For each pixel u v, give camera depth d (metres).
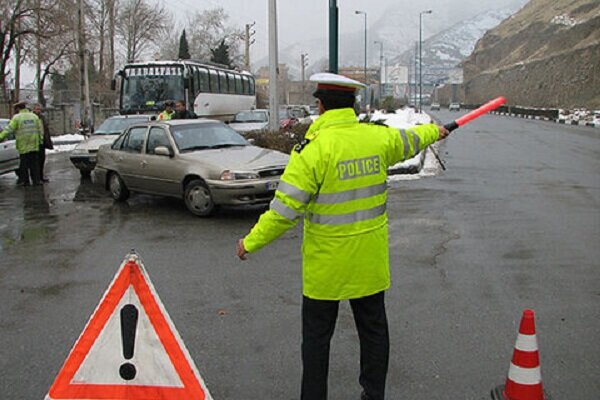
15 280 6.82
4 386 4.33
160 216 10.54
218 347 4.90
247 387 4.24
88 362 3.27
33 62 45.22
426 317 5.48
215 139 11.41
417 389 4.16
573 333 5.11
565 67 66.75
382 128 3.69
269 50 18.80
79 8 33.44
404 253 7.69
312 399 3.70
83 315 5.70
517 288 6.28
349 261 3.53
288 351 4.81
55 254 7.96
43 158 15.08
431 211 10.54
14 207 11.58
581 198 11.85
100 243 8.55
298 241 8.44
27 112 14.40
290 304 5.89
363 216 3.53
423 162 17.80
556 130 37.41
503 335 5.07
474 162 18.56
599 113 48.91
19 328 5.40
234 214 10.66
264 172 10.12
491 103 3.91
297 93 96.38
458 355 4.69
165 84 24.92
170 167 10.72
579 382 4.25
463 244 8.15
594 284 6.40
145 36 57.31
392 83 116.62
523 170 16.53
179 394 3.28
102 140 16.12
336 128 3.52
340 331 5.18
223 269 7.12
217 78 29.39
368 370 3.81
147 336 3.27
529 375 3.86
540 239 8.40
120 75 25.30
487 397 4.05
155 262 7.48
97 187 14.26
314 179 3.44
